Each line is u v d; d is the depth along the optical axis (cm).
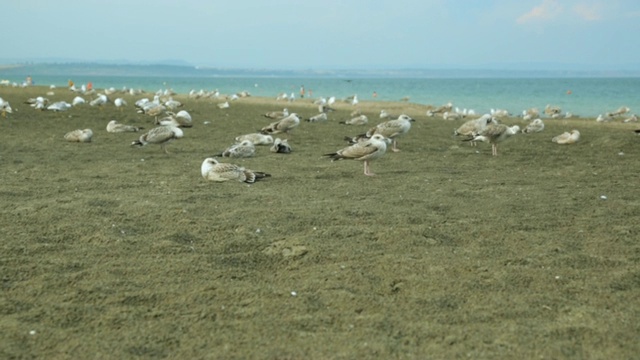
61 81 15312
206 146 1883
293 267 771
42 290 683
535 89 10706
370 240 873
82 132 1928
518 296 668
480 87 12162
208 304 650
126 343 562
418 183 1302
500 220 980
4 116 2612
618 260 781
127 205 1060
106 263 772
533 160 1672
